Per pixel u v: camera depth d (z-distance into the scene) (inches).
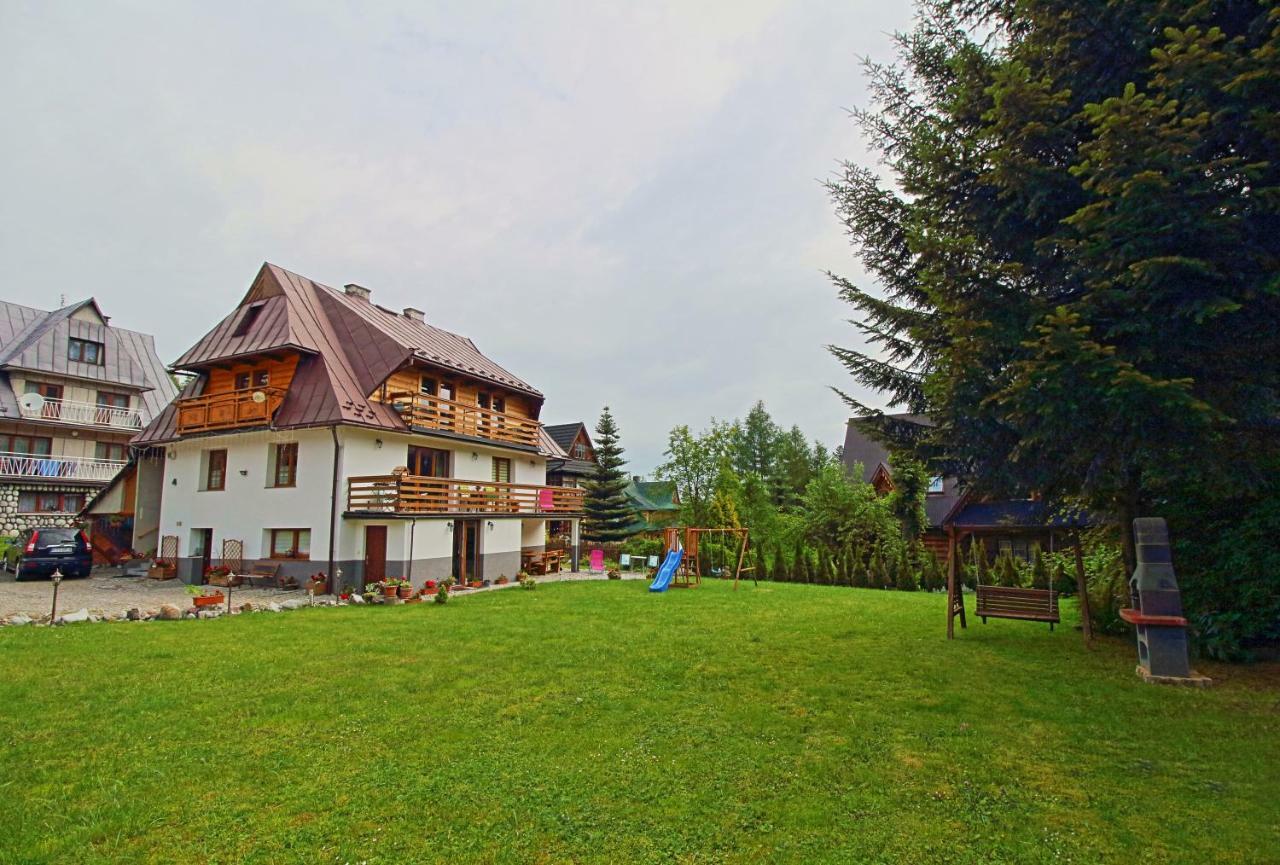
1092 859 150.3
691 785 189.3
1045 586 699.4
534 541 1049.5
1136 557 327.0
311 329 786.2
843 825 165.6
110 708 259.0
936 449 374.9
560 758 209.3
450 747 219.0
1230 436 272.4
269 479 737.6
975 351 284.2
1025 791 185.2
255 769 201.0
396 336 844.0
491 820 168.2
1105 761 205.5
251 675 312.3
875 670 323.6
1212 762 203.8
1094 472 291.3
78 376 1106.7
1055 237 281.1
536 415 1057.5
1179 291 238.1
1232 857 150.6
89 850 154.3
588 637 416.5
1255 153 235.8
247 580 724.0
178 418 797.2
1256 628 321.4
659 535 1406.3
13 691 280.5
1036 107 275.0
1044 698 271.9
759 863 148.7
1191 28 212.5
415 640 402.9
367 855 152.1
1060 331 235.0
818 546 1060.5
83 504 1095.6
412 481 716.7
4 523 1003.9
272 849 154.8
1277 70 210.4
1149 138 225.1
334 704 267.1
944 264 296.8
